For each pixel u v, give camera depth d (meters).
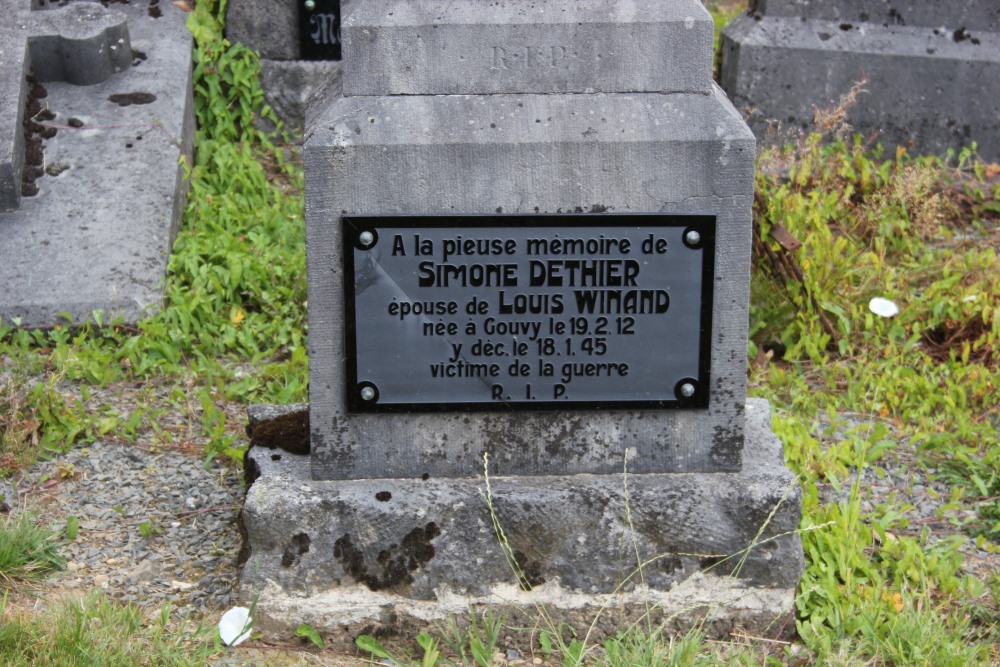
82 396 4.28
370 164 2.85
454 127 2.85
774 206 5.24
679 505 3.00
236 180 6.22
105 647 2.77
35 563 3.22
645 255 2.94
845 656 2.89
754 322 4.90
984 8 6.80
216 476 3.81
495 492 3.01
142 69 6.39
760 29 6.83
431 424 3.06
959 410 4.28
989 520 3.67
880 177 6.28
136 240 5.21
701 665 2.82
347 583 3.03
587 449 3.10
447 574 3.02
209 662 2.90
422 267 2.93
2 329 4.74
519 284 2.95
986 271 5.20
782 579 3.05
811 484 3.61
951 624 3.09
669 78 2.87
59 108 6.01
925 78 6.78
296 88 7.06
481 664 2.93
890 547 3.37
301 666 2.94
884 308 4.06
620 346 3.01
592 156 2.87
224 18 6.99
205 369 4.55
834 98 6.85
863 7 6.84
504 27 2.83
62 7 6.28
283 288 5.12
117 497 3.68
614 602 3.04
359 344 2.98
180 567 3.31
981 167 6.72
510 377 3.02
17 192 5.34
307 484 3.06
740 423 3.08
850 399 4.40
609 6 2.84
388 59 2.84
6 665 2.70
